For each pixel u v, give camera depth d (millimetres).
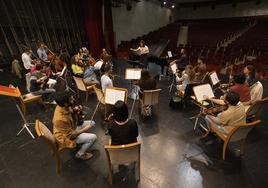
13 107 4355
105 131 3414
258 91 3248
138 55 7402
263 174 2443
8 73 6609
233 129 2352
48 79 4289
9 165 2646
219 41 11500
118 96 3143
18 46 7012
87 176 2463
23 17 7160
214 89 5199
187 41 12703
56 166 2627
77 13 8938
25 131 3416
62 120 2305
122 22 11453
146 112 3779
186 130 3424
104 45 10047
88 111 4152
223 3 15242
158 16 14906
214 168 2559
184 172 2504
